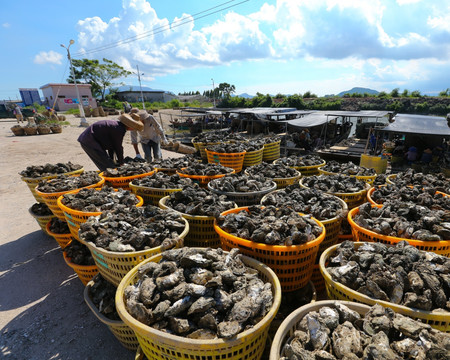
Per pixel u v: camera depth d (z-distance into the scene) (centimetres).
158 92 7925
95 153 679
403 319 216
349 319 229
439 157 1405
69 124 2991
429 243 311
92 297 344
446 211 391
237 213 405
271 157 1095
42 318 372
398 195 463
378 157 1130
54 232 502
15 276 465
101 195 457
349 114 1848
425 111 4659
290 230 326
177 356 207
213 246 427
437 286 243
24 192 888
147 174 620
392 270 264
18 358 313
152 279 255
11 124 3142
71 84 5109
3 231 627
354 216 408
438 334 206
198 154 1348
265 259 315
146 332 206
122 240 329
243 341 200
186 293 237
